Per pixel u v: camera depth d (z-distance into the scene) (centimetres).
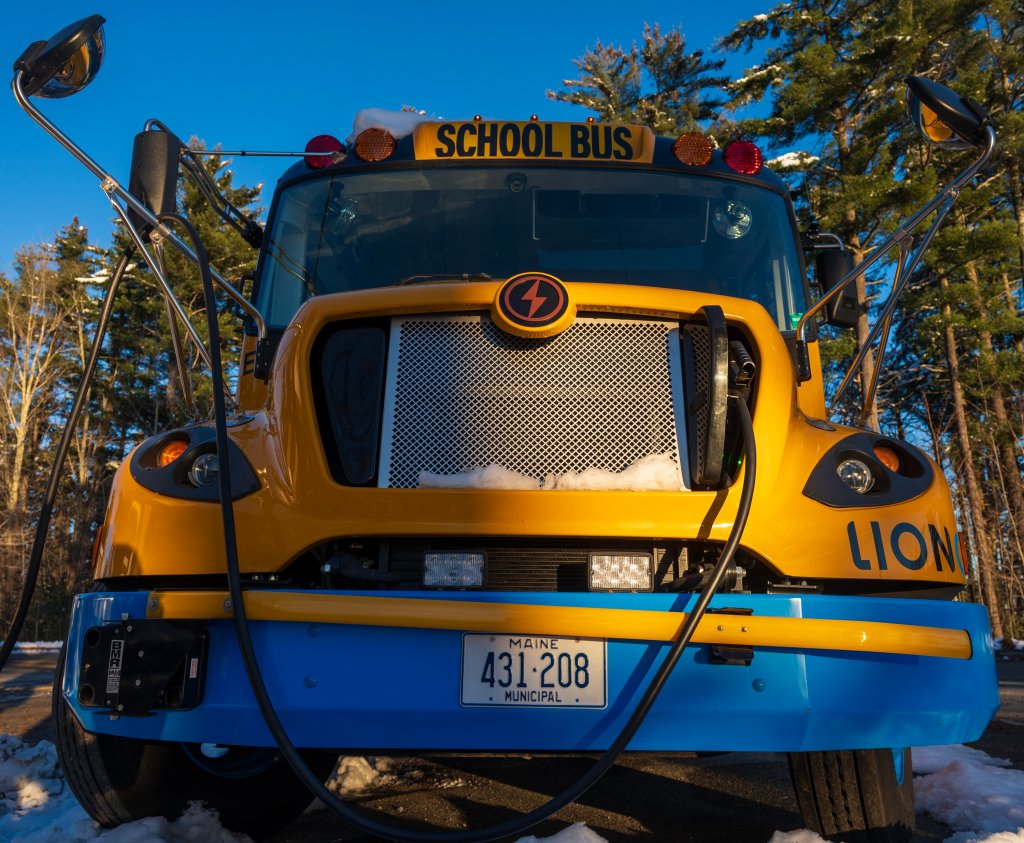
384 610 244
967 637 262
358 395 284
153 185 302
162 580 284
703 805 397
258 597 247
